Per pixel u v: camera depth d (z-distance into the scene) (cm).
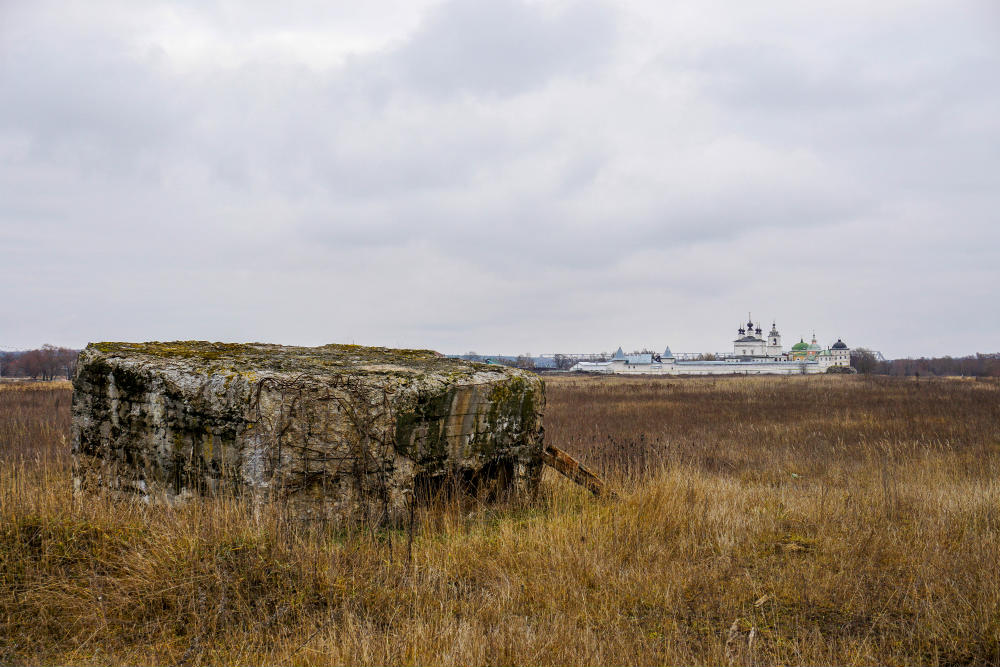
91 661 342
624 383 5703
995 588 423
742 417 2020
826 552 538
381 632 379
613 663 348
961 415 1919
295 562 430
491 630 376
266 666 338
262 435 525
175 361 577
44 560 421
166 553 423
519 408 701
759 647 375
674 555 534
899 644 377
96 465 600
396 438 591
